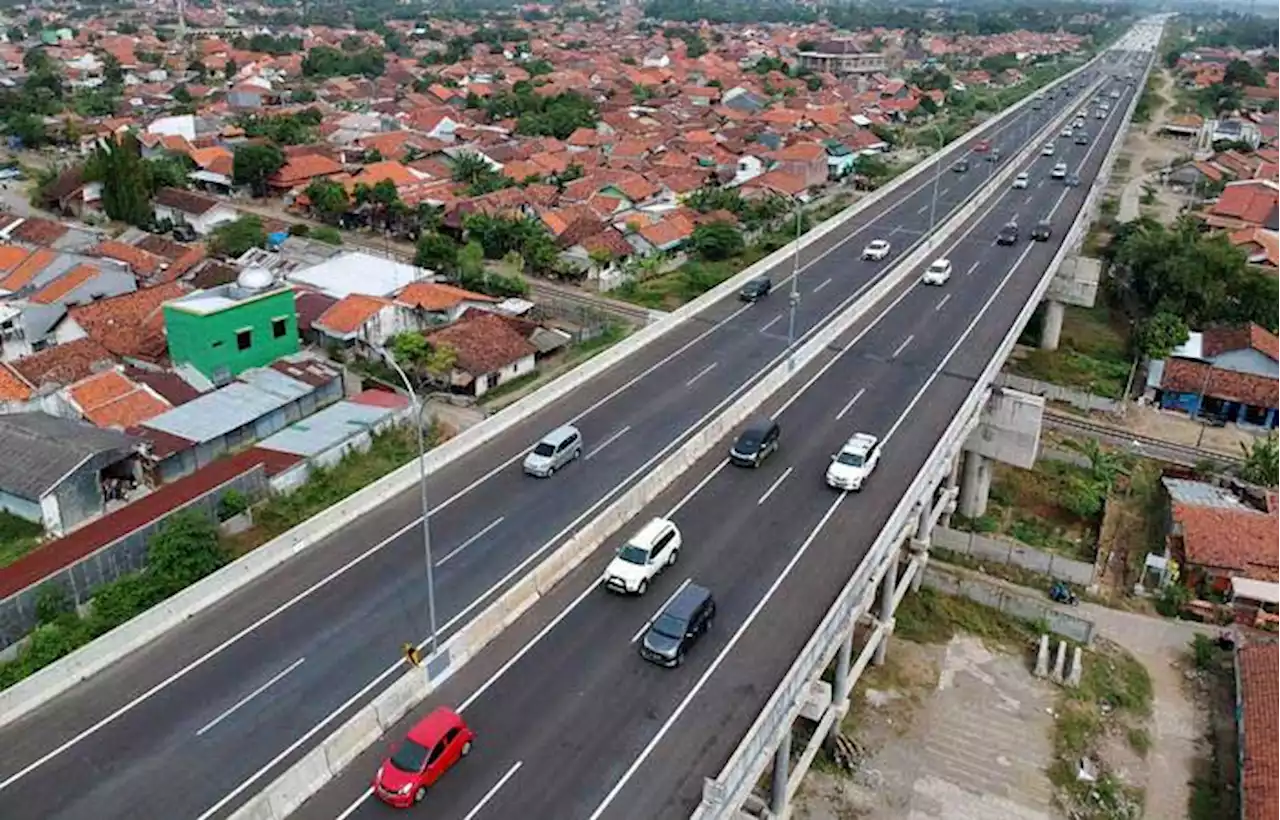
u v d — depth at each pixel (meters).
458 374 69.56
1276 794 38.53
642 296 92.88
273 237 101.94
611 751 30.88
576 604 38.53
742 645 35.84
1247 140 167.88
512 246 100.44
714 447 51.75
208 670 35.06
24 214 117.19
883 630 46.06
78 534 47.81
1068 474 67.44
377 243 107.75
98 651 35.12
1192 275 89.06
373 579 40.47
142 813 29.08
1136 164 165.62
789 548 42.16
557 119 157.50
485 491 47.69
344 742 30.56
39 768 30.67
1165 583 54.44
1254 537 55.12
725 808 28.58
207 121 154.50
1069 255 88.62
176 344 67.88
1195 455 69.56
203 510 50.28
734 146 145.62
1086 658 49.81
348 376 73.06
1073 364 85.19
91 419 59.47
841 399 57.59
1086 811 41.16
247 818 27.47
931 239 88.31
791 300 75.12
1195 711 46.94
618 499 46.62
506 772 30.02
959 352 64.56
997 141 149.50
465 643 35.09
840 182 143.75
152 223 110.88
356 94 193.25
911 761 43.38
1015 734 45.03
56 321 75.75
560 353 78.25
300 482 55.94
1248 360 76.56
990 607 53.41
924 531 51.31
